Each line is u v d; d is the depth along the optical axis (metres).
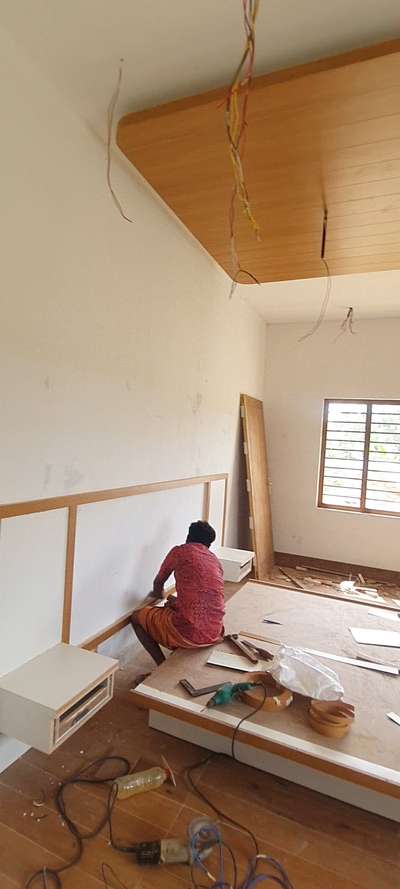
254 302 4.11
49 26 1.46
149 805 1.50
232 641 2.27
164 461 2.81
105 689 1.72
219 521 3.85
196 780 1.62
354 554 4.46
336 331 4.53
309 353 4.65
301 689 1.76
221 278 3.52
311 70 1.41
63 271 1.82
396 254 2.72
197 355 3.20
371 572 4.38
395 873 1.31
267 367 4.84
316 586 4.06
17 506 1.63
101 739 1.82
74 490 1.96
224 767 1.70
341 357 4.51
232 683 1.87
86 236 1.95
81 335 1.95
